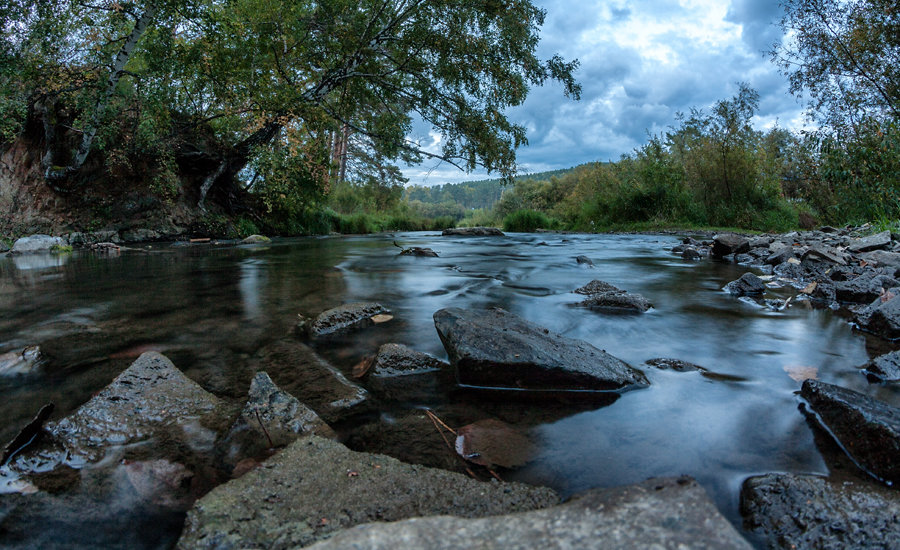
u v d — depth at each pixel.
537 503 1.24
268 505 1.21
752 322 3.46
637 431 1.73
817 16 9.53
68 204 11.84
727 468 1.46
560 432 1.72
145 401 1.83
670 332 3.16
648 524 0.93
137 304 3.98
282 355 2.59
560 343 2.48
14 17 8.84
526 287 5.09
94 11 10.15
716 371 2.39
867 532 1.12
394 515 1.18
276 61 14.27
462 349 2.25
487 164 15.11
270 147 13.35
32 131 11.64
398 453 1.57
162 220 13.34
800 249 7.42
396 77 15.82
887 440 1.39
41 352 2.56
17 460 1.47
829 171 9.44
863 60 9.30
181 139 13.48
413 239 16.47
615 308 3.90
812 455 1.53
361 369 2.39
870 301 4.08
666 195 20.38
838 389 1.83
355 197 28.69
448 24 13.45
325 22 14.54
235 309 3.78
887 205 10.00
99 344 2.78
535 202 48.75
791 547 1.10
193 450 1.57
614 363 2.34
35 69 9.91
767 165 18.28
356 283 5.27
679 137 20.14
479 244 13.51
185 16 10.73
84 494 1.33
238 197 16.52
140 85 11.04
